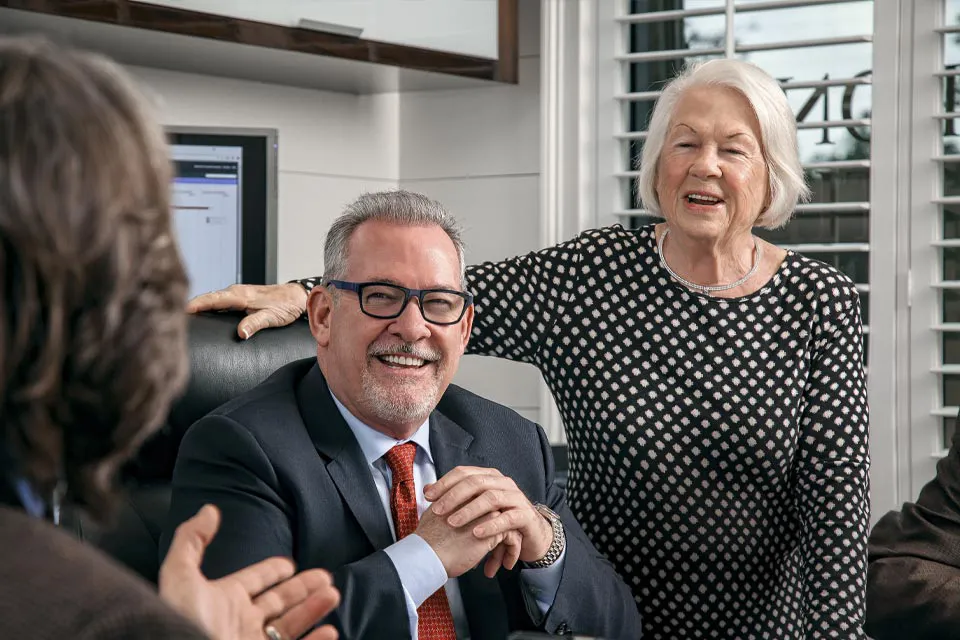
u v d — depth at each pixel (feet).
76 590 1.55
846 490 5.44
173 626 1.57
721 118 5.43
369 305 4.60
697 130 5.44
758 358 5.57
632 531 5.64
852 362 5.62
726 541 5.56
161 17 7.57
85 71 1.77
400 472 4.78
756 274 5.70
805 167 8.78
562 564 4.88
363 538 4.59
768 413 5.50
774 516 5.63
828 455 5.51
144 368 1.76
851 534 5.38
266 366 5.17
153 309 1.76
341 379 4.70
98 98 1.73
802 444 5.57
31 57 1.74
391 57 8.76
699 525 5.54
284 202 9.81
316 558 4.44
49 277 1.63
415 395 4.64
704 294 5.63
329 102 10.06
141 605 1.56
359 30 8.49
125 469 4.85
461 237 4.91
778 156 5.50
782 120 5.49
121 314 1.73
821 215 8.98
